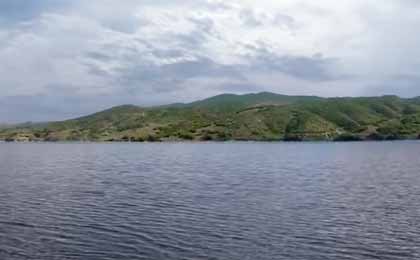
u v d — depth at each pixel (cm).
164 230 4216
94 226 4378
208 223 4519
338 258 3438
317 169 10994
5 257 3375
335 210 5244
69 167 11881
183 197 6216
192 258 3391
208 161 14225
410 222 4625
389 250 3644
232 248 3647
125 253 3497
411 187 7338
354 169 10938
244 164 12825
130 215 4922
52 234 4066
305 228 4328
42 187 7369
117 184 7800
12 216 4866
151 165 12575
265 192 6719
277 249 3638
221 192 6725
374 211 5191
